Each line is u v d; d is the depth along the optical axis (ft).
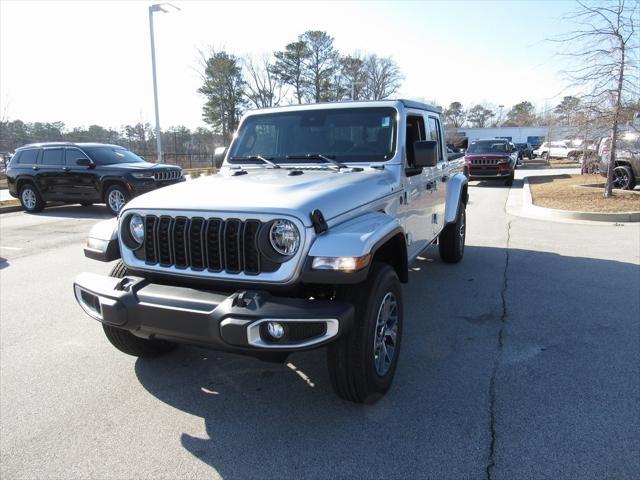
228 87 152.66
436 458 8.91
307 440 9.54
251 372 12.44
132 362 13.12
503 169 59.98
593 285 18.92
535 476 8.39
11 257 26.05
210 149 149.38
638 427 9.70
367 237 9.30
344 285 9.98
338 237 9.16
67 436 9.83
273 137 15.02
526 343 13.76
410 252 14.60
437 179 17.83
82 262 24.86
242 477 8.55
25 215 43.50
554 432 9.59
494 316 15.87
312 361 13.01
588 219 33.81
